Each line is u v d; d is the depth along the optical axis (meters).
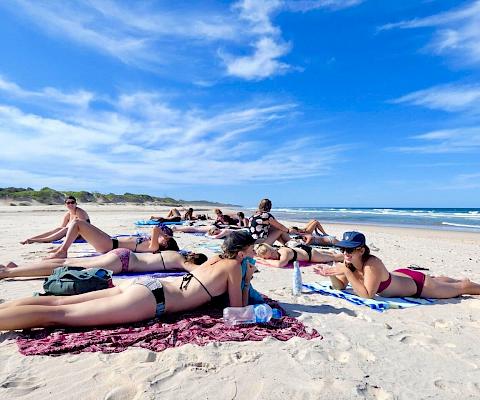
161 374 3.05
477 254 11.52
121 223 20.38
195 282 4.43
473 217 39.25
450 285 5.79
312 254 8.33
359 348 3.75
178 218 19.61
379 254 10.73
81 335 3.68
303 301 5.40
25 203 53.53
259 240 9.66
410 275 5.72
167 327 3.95
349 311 5.01
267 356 3.47
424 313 5.02
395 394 2.93
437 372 3.35
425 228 23.12
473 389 3.06
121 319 3.96
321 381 3.04
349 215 44.97
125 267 6.48
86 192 67.81
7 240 11.27
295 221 30.66
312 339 3.93
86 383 2.90
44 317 3.71
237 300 4.46
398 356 3.65
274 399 2.79
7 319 3.57
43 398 2.69
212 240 12.30
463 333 4.32
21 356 3.27
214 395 2.81
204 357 3.36
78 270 4.74
